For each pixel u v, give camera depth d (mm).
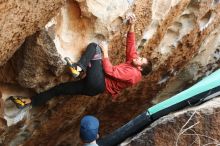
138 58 5406
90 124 4539
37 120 6430
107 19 5480
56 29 5184
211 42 7859
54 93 5602
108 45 5805
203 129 4371
